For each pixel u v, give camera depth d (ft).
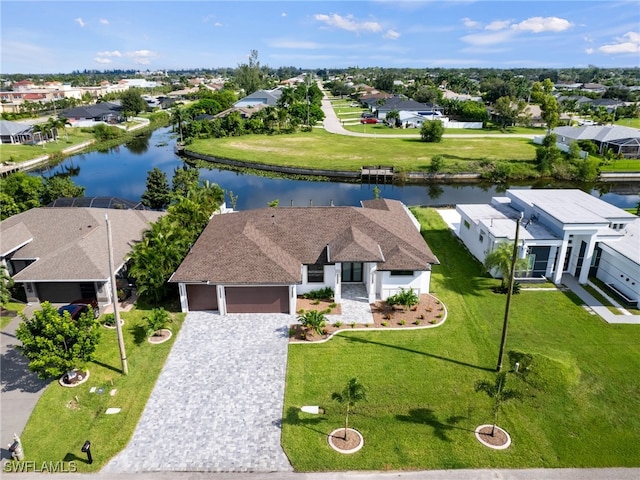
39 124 361.30
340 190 242.37
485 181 264.72
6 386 79.00
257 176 269.44
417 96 561.43
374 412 72.59
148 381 80.07
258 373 82.23
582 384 79.92
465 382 79.92
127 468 62.39
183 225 128.47
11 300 109.60
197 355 87.40
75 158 324.60
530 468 62.39
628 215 122.83
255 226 115.85
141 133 436.76
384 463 62.90
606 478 61.11
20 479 60.59
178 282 98.68
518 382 79.92
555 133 341.21
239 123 398.21
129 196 226.17
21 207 159.12
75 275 102.42
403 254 106.83
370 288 106.01
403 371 82.74
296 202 215.92
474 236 136.46
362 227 114.83
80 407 73.92
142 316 101.55
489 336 94.22
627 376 82.12
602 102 561.84
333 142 358.23
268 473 61.57
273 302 101.91
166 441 66.95
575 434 68.59
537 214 129.49
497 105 452.76
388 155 306.76
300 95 583.17
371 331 95.61
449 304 107.55
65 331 73.67
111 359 86.43
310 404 74.49
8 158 293.02
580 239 119.14
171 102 654.94
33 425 70.08
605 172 264.72
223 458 63.98
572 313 103.55
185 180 194.80
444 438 67.31
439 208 188.85
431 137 357.61
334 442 66.44
